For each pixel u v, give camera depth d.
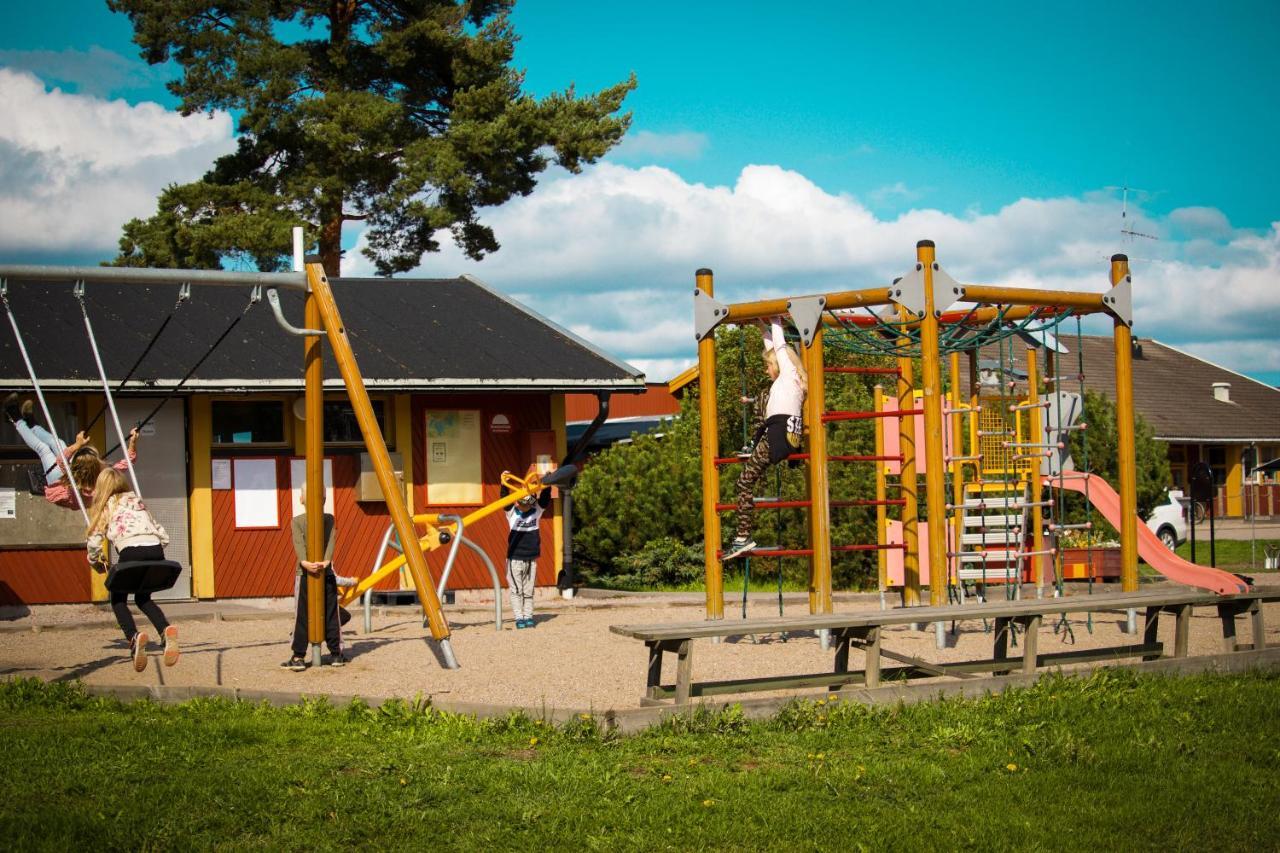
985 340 12.39
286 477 16.67
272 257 27.30
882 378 23.59
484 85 29.23
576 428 31.33
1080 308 12.05
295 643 10.70
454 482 17.42
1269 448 50.69
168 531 16.25
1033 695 8.82
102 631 13.66
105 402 15.95
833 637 11.82
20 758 7.01
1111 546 18.83
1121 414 12.23
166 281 10.23
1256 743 7.62
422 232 29.98
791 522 19.97
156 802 6.23
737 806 6.32
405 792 6.48
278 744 7.57
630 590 19.88
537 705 8.85
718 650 11.85
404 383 16.48
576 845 5.80
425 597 10.62
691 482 21.50
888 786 6.73
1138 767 7.13
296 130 28.25
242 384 15.84
